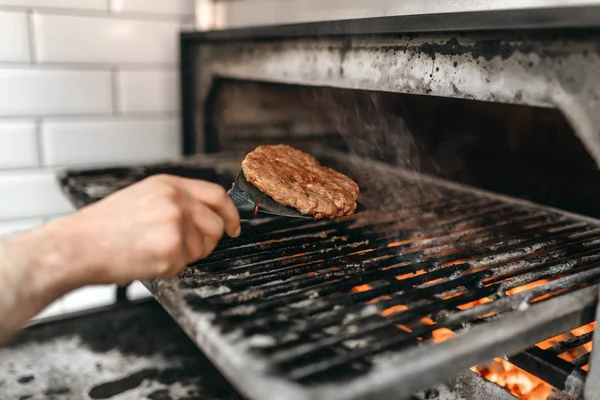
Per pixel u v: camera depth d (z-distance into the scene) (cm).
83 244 51
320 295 65
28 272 50
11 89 114
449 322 57
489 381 72
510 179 99
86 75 121
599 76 52
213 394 93
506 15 58
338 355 51
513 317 57
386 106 105
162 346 105
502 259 74
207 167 115
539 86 59
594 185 87
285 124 122
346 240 81
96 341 105
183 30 128
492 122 98
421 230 85
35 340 104
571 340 69
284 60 95
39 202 121
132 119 128
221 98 121
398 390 48
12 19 112
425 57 72
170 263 53
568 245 78
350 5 90
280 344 52
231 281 67
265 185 79
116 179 105
